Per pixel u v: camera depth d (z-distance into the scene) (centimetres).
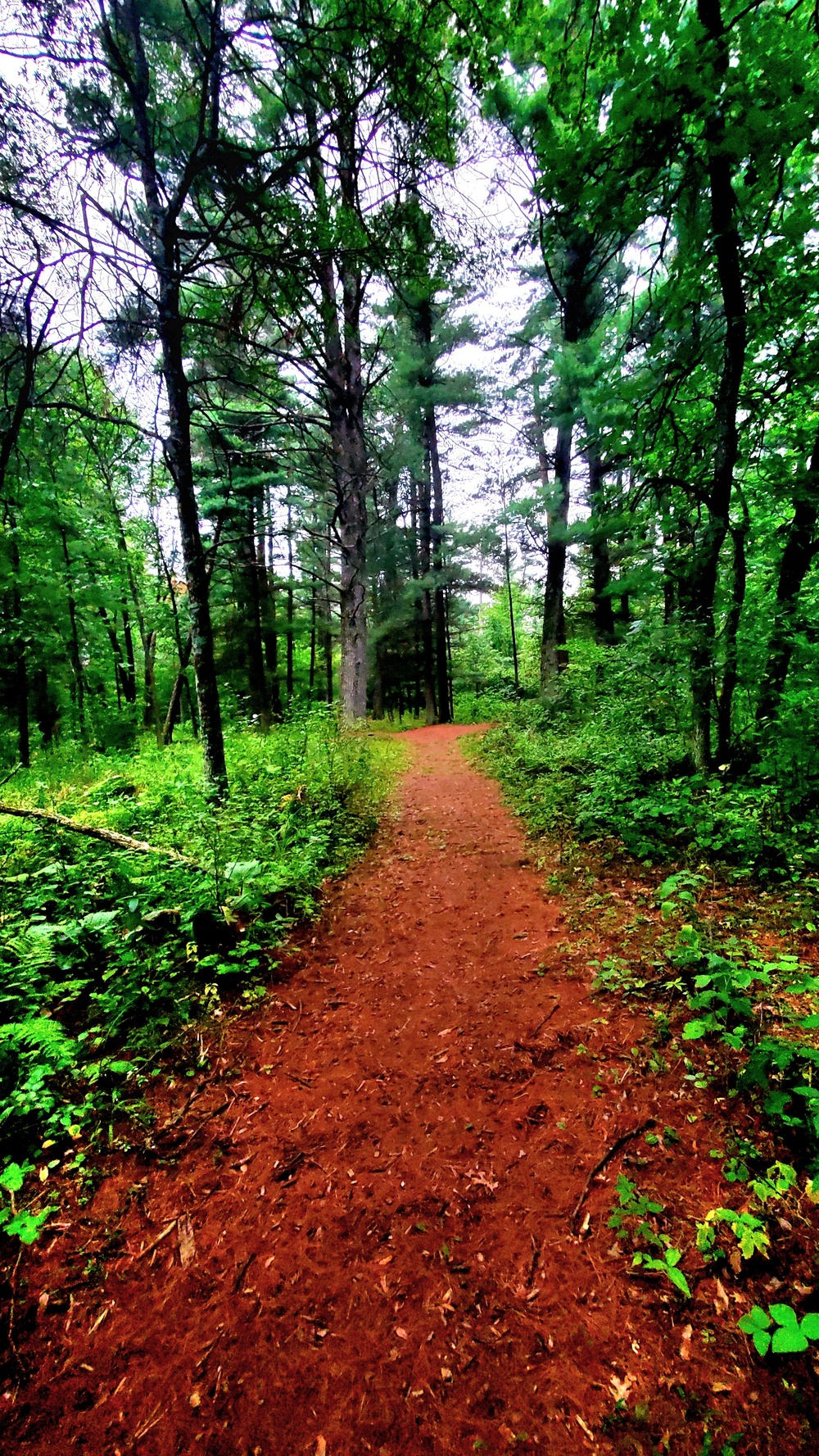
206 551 699
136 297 552
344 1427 173
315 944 463
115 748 1578
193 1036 348
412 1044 343
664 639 580
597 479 1360
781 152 461
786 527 612
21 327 461
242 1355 194
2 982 344
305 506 1753
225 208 538
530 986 383
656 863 515
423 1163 263
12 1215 238
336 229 502
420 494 2395
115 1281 218
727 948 339
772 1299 183
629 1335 185
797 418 605
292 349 814
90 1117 286
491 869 591
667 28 428
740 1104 256
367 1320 202
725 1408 162
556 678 1233
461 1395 178
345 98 458
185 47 511
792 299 527
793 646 547
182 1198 250
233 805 634
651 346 623
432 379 1798
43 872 478
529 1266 213
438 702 2664
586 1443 161
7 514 952
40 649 1486
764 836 474
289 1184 256
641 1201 225
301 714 1051
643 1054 302
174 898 449
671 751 657
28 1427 177
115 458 800
